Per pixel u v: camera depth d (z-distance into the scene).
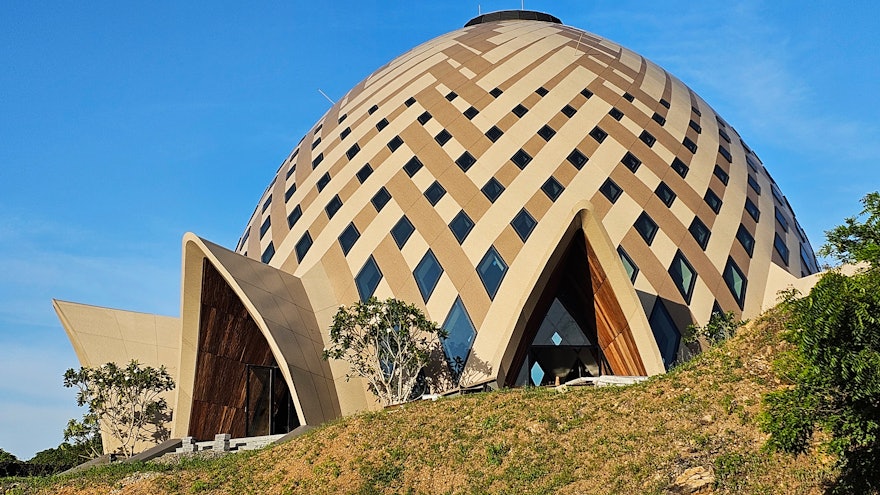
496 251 34.28
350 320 31.08
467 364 31.95
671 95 45.09
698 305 34.41
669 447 18.44
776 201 43.09
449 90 42.16
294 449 23.30
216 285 33.97
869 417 12.62
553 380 34.22
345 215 38.31
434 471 20.23
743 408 18.97
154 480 22.92
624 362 33.41
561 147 38.25
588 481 18.08
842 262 14.65
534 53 44.38
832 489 15.34
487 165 37.47
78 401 34.12
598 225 31.30
